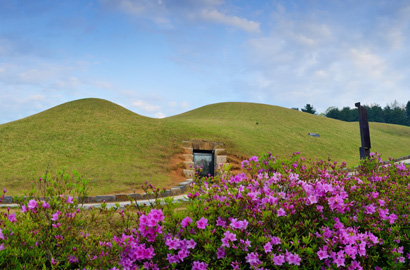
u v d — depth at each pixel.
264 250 3.79
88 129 23.05
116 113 28.59
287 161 6.39
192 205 4.39
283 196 4.61
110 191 14.02
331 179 5.53
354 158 26.75
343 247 4.00
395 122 95.31
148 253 3.80
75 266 3.93
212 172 21.66
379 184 6.57
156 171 18.03
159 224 4.16
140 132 23.64
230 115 39.31
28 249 3.70
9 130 22.22
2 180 14.54
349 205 4.71
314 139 30.56
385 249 4.55
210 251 3.84
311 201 4.27
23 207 4.27
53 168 16.25
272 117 38.41
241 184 5.12
